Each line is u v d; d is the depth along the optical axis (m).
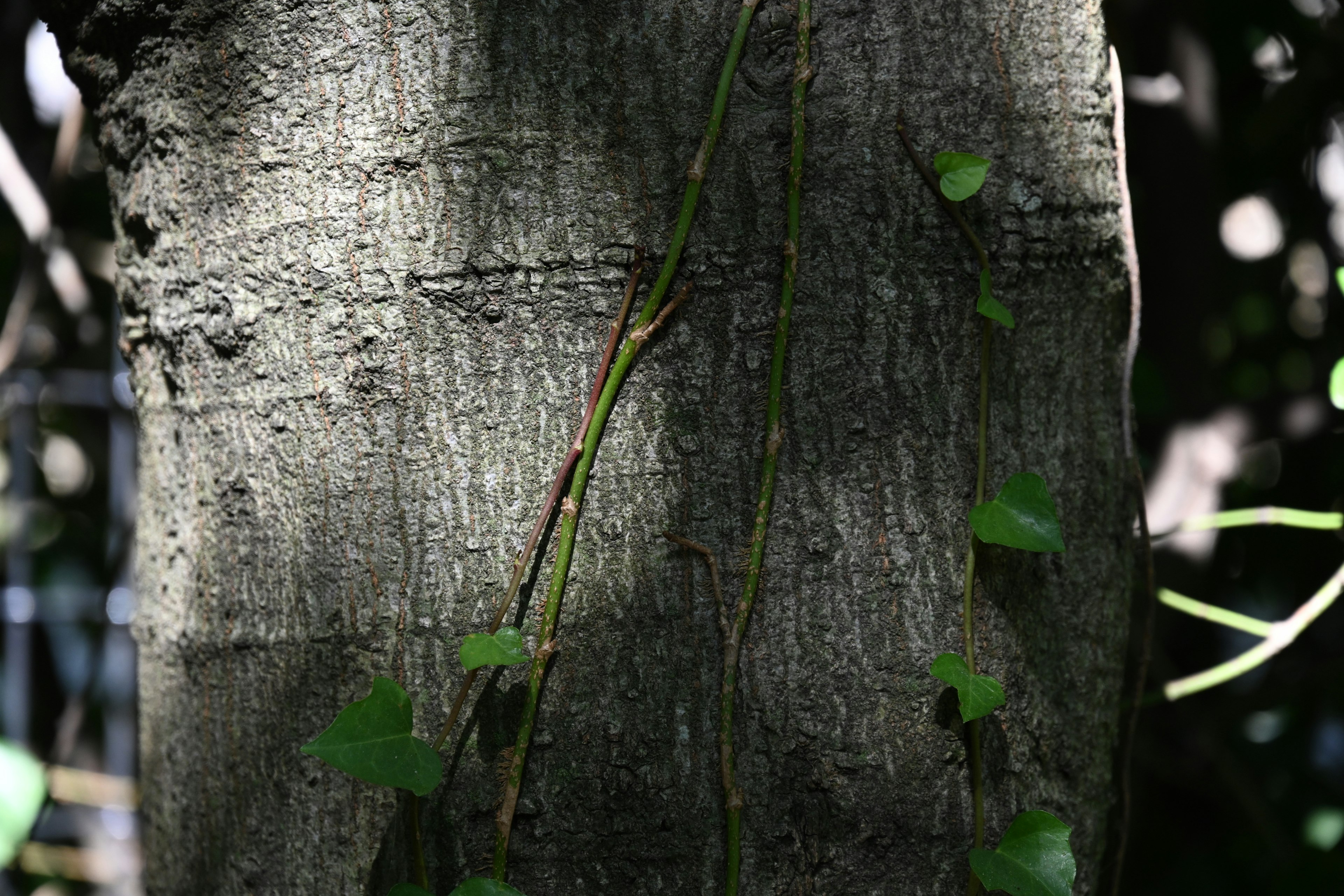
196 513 1.60
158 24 1.58
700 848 1.54
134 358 1.64
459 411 1.55
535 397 1.55
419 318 1.55
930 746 1.55
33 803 1.80
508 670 1.55
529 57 1.55
